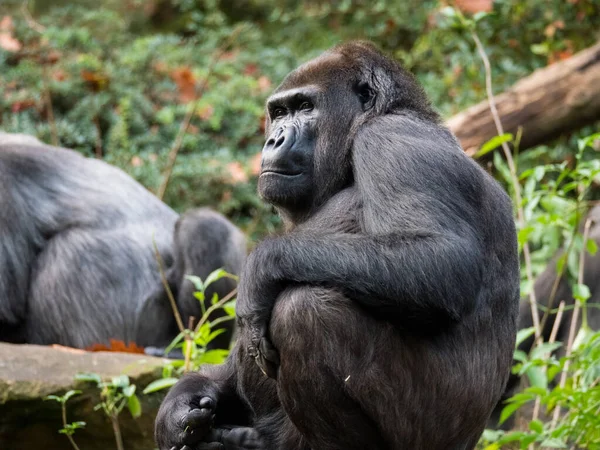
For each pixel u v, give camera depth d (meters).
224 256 15.94
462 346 8.72
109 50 27.66
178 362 12.23
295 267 8.41
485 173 9.37
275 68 27.31
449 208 8.51
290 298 8.42
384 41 26.00
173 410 9.19
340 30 27.97
